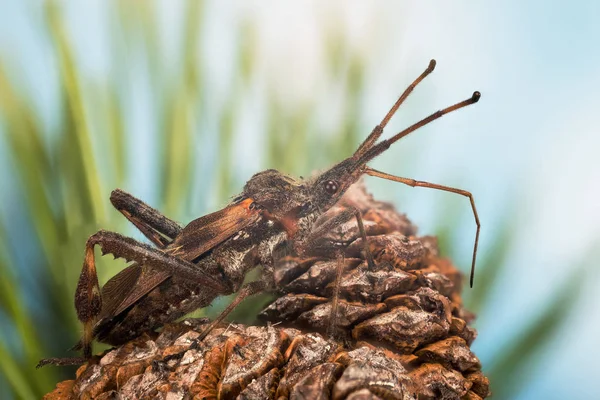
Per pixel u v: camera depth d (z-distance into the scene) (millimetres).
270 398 69
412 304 73
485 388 72
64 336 75
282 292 76
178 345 72
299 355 70
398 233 76
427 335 72
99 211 76
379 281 74
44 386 75
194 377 70
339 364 68
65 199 75
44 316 75
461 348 72
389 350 72
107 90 75
